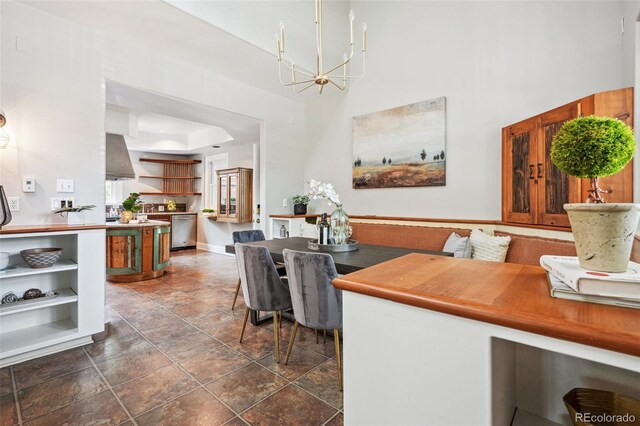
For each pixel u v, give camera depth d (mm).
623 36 2443
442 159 3607
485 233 3023
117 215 6355
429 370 711
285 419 1618
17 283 2473
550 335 551
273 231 4754
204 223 7641
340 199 4715
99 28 2902
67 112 2721
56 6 2564
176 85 3557
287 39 3586
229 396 1805
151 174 8039
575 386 834
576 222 714
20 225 2455
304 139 5211
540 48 2932
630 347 487
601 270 671
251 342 2514
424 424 721
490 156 3262
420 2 3787
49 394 1809
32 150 2541
